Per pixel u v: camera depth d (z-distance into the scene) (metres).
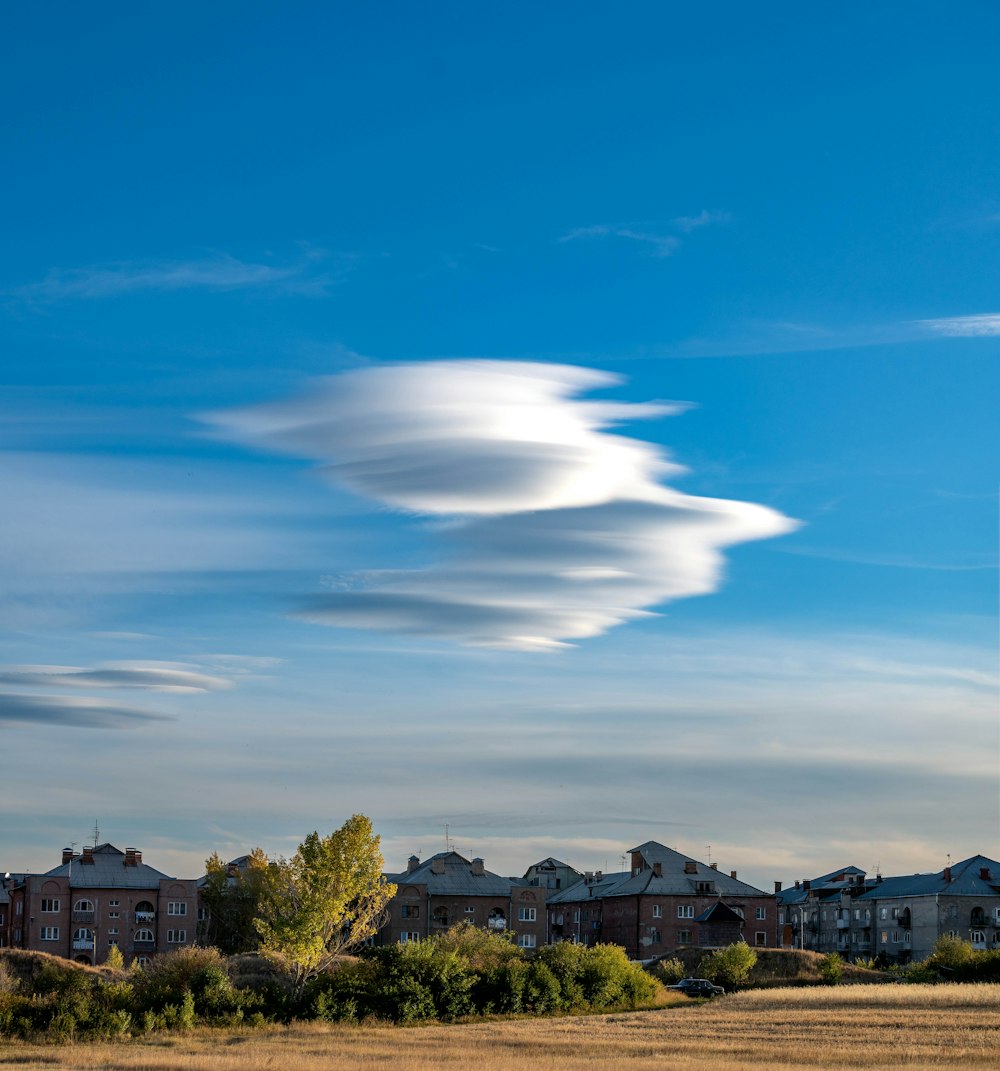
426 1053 64.81
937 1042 66.00
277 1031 80.31
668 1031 75.75
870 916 175.12
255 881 146.50
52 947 143.50
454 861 162.50
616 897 162.62
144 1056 63.22
